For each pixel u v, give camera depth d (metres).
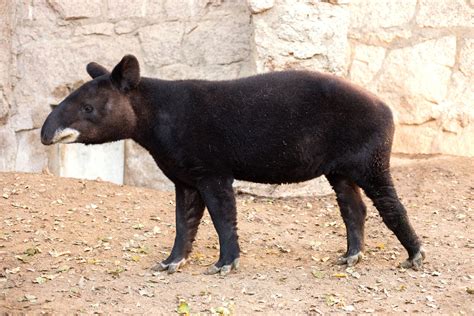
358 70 10.19
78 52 10.31
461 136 10.21
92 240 7.78
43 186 9.23
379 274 6.88
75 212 8.52
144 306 6.18
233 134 6.76
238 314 5.98
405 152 10.24
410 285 6.61
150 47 10.09
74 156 10.37
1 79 10.62
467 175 9.59
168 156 6.83
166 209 8.79
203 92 6.82
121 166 10.22
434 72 10.16
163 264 7.03
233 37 9.89
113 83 6.67
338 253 7.54
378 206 6.92
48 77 10.45
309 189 9.41
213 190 6.86
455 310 6.08
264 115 6.75
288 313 6.02
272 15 9.20
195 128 6.75
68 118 6.50
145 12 10.12
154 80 6.89
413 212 8.67
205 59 9.98
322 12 9.26
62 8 10.31
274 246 7.74
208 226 8.33
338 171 6.92
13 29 10.66
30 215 8.37
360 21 10.17
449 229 8.14
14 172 9.84
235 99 6.78
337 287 6.58
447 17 10.15
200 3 9.98
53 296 6.38
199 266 7.16
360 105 6.74
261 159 6.83
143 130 6.80
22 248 7.51
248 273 6.91
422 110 10.20
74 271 6.97
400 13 10.15
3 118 10.70
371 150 6.77
